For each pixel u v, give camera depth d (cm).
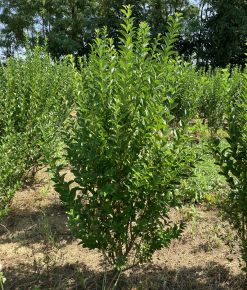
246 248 333
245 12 3400
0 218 459
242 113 314
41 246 424
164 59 290
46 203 547
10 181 468
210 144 332
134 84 290
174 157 289
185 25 3266
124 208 304
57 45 3225
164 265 391
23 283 354
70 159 316
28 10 3684
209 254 415
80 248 423
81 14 3500
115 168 300
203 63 3306
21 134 539
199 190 565
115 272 364
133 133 296
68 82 834
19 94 604
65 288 346
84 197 329
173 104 290
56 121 628
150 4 3519
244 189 310
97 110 293
